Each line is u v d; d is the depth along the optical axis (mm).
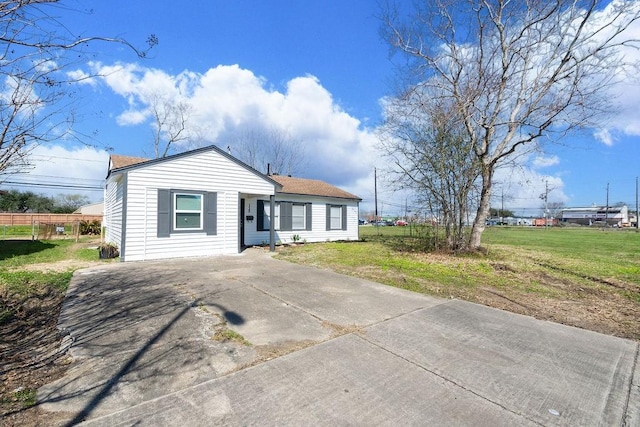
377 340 3344
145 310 4305
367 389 2393
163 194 9297
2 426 1926
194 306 4488
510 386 2477
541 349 3197
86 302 4699
